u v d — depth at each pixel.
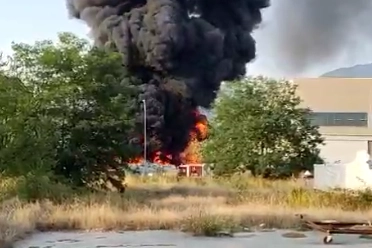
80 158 22.58
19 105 19.56
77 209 15.81
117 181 23.86
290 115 32.19
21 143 18.84
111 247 11.82
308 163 32.00
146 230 14.22
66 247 11.76
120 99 23.84
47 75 22.59
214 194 24.39
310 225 14.31
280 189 25.19
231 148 32.19
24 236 12.89
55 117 22.09
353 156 47.56
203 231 13.55
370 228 13.52
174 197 22.70
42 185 18.89
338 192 21.59
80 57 23.06
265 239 13.07
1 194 17.61
